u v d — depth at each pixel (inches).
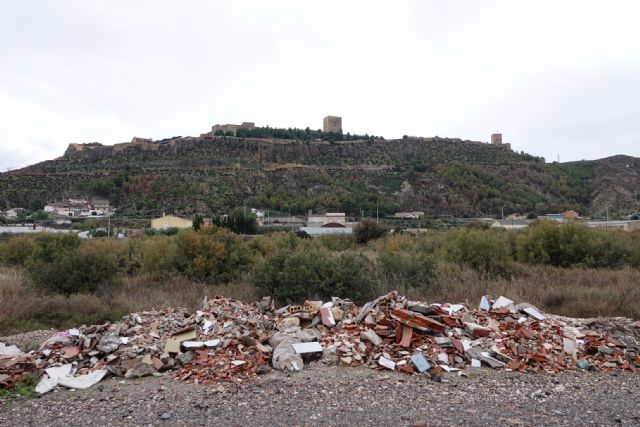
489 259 483.2
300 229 1801.2
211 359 211.9
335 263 383.9
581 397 175.5
